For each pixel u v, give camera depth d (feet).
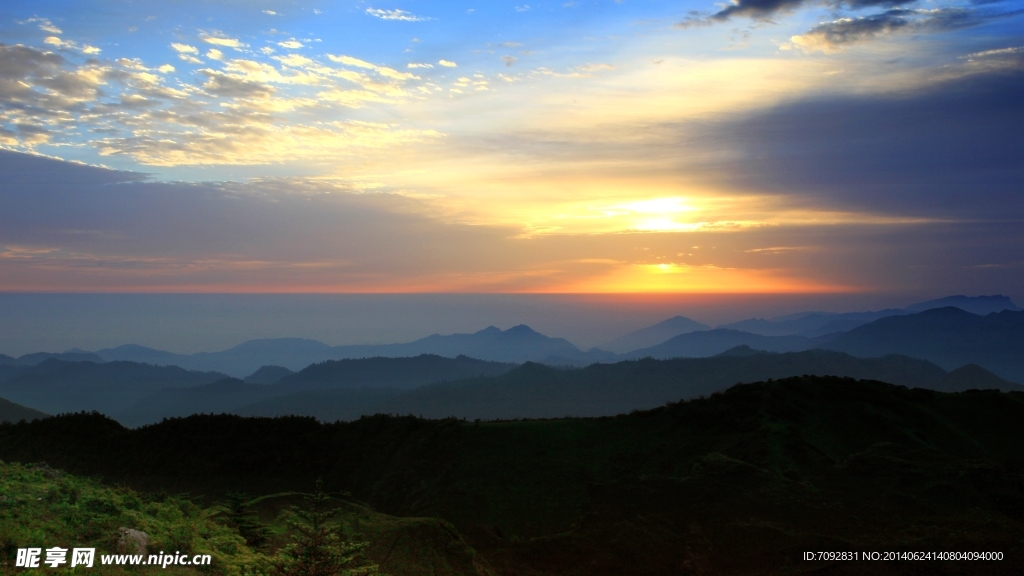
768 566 112.16
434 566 100.32
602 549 121.29
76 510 72.08
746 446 162.50
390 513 163.43
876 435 174.29
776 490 137.28
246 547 81.92
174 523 78.74
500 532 141.90
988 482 137.18
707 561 116.26
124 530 68.85
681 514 133.39
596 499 149.79
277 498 116.16
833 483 141.69
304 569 62.90
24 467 96.94
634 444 180.14
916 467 144.36
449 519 147.33
